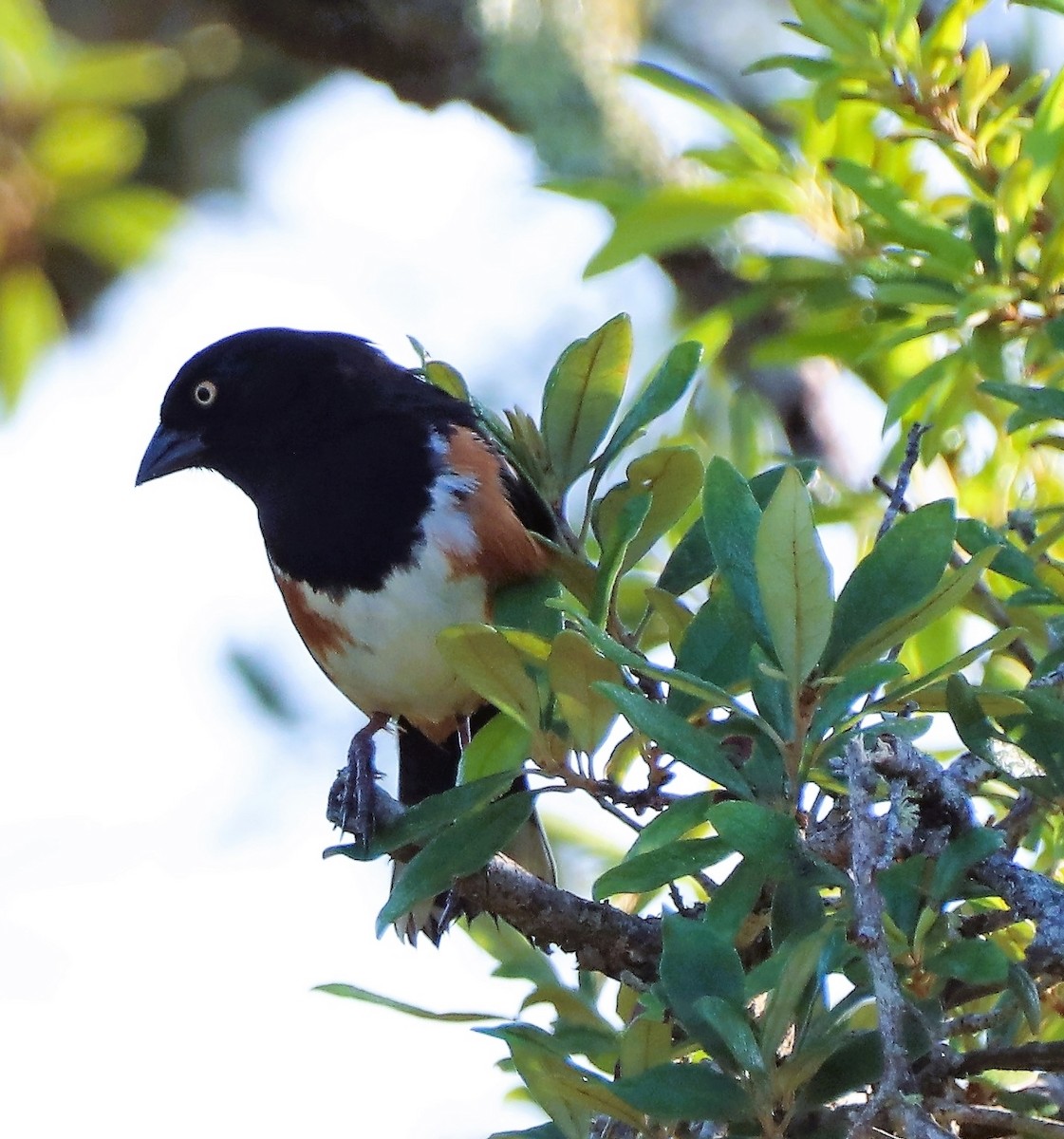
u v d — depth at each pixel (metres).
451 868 5.55
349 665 8.37
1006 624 6.31
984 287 6.56
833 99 6.81
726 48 14.30
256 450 8.70
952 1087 4.82
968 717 5.10
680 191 7.23
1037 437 7.15
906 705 5.30
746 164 7.49
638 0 12.62
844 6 6.85
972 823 4.98
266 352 8.67
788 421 9.28
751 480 5.92
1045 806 5.38
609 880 4.82
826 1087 4.65
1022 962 4.95
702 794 5.05
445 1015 5.29
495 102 11.59
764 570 4.55
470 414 8.40
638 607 7.45
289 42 11.73
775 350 7.30
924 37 6.82
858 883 4.33
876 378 7.72
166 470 9.04
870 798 4.84
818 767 5.00
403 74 11.65
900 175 7.44
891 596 4.85
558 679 5.39
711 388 9.27
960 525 5.84
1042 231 6.74
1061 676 5.44
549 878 7.34
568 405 6.53
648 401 6.09
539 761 5.67
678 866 4.83
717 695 4.75
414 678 8.27
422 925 7.20
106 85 11.38
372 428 8.27
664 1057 4.92
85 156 11.31
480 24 11.50
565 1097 5.02
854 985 4.93
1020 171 6.53
